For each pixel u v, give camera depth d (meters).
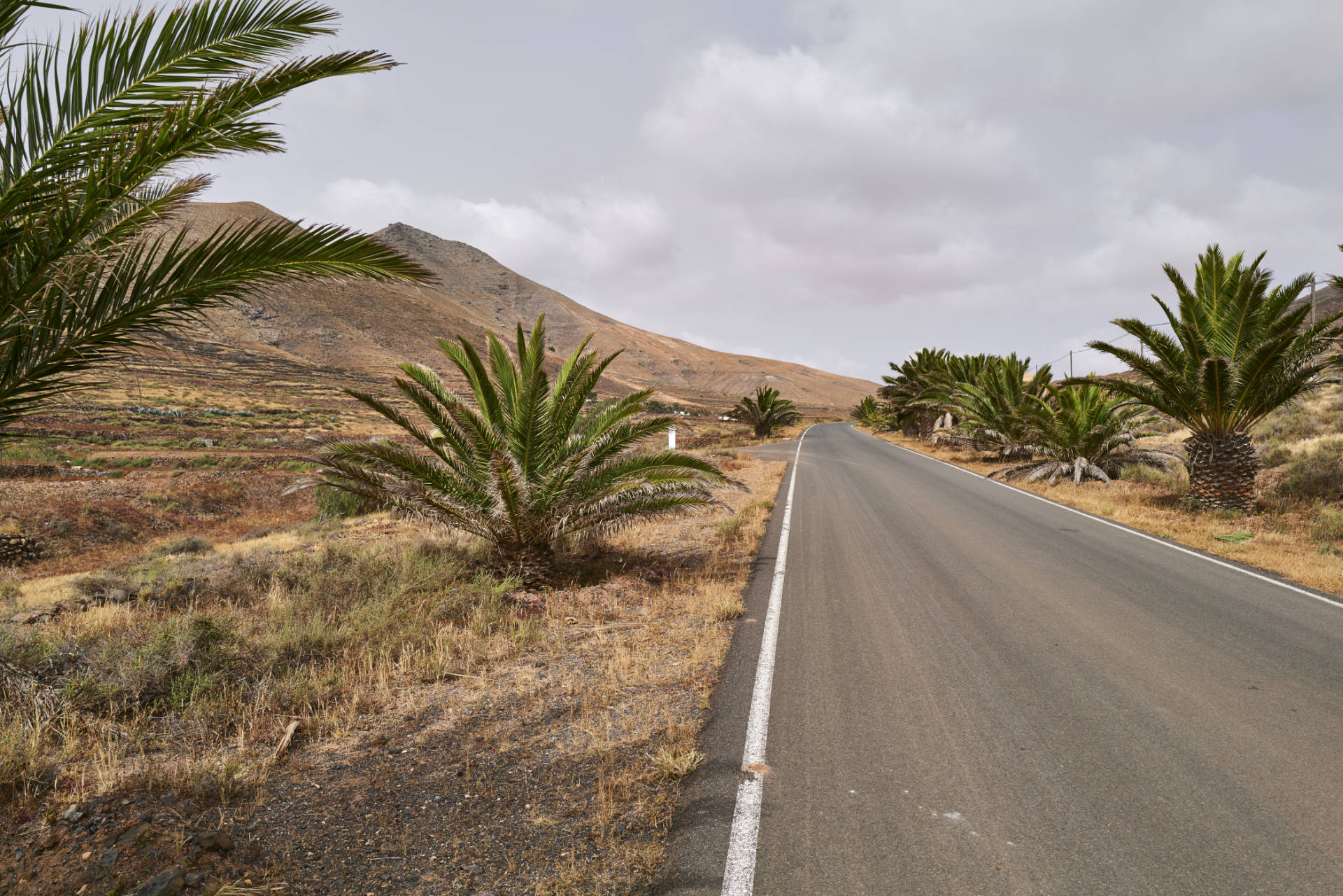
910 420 35.72
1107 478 15.58
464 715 4.20
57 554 16.45
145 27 3.26
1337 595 6.78
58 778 3.27
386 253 3.72
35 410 3.44
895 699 4.32
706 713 4.14
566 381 8.30
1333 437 14.55
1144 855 2.71
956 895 2.47
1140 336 11.79
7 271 3.06
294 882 2.61
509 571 7.83
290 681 4.57
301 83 3.46
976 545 9.43
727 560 8.84
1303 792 3.16
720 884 2.54
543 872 2.65
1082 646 5.29
